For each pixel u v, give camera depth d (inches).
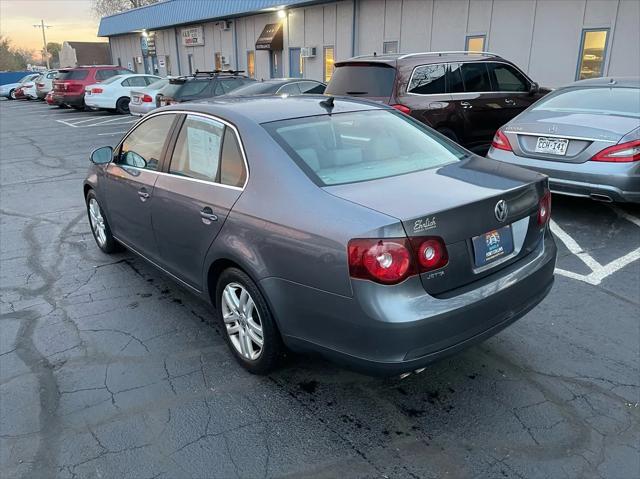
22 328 147.6
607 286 163.5
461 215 97.6
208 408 112.7
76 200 294.8
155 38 1164.5
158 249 152.9
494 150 231.5
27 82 1291.8
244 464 97.3
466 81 298.2
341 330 97.3
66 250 210.4
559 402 111.9
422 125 143.2
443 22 521.0
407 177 111.7
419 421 107.4
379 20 593.0
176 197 136.0
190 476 95.0
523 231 112.9
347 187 105.4
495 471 94.3
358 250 91.2
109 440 104.0
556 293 159.5
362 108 140.2
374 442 102.0
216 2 845.2
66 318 153.1
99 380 123.3
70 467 97.5
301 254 100.0
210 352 134.3
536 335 137.3
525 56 460.4
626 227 214.8
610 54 405.1
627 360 126.0
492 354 129.7
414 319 91.2
